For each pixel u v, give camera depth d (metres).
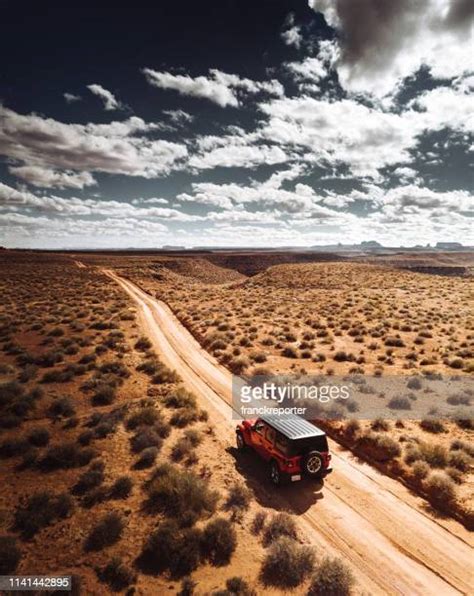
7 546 8.17
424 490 11.85
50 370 21.09
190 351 29.72
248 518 10.23
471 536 9.95
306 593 7.81
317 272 91.81
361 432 15.36
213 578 7.96
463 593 8.16
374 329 35.22
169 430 14.88
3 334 28.55
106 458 12.52
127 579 7.71
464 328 35.88
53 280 73.81
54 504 9.80
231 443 15.02
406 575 8.62
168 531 8.79
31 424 14.55
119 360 24.03
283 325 37.50
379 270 93.94
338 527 10.23
